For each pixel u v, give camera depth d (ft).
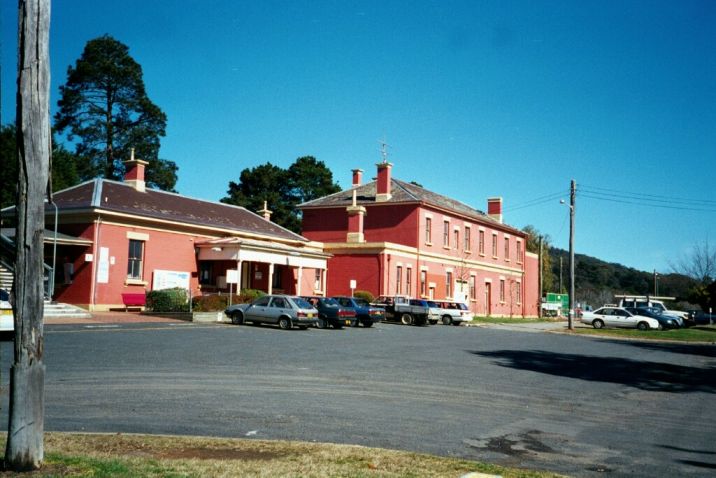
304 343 72.33
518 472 23.91
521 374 55.72
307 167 262.88
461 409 37.60
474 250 181.88
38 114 22.58
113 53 205.05
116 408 33.04
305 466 23.08
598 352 83.05
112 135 205.26
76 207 102.58
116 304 105.19
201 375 44.86
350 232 149.79
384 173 160.15
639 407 41.75
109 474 20.92
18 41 22.62
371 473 22.47
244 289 122.52
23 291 21.98
